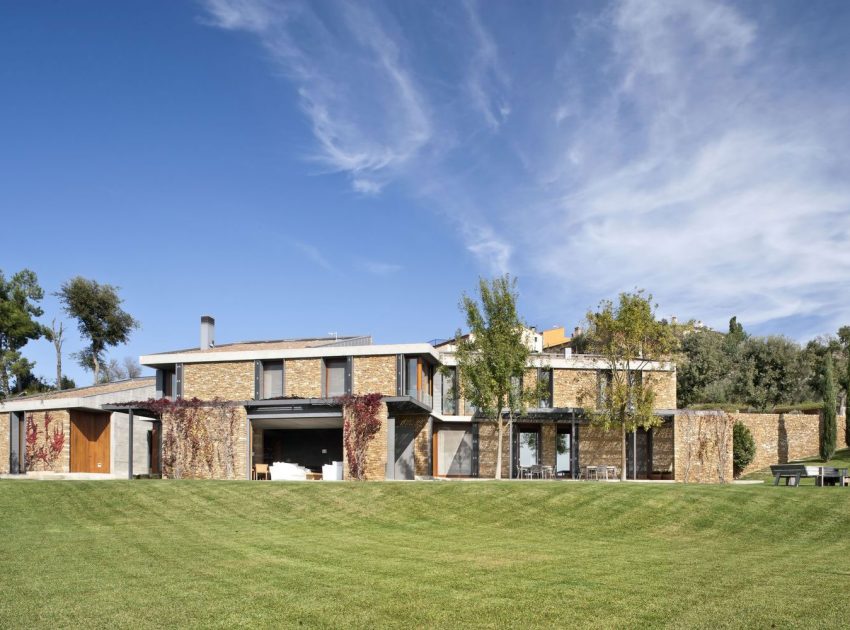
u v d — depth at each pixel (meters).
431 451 33.56
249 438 30.42
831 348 54.12
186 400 30.97
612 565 11.89
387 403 29.53
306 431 33.62
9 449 36.09
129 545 14.18
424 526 17.64
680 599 9.08
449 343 38.12
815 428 37.22
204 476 30.47
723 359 48.59
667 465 36.28
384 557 12.75
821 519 17.02
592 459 36.31
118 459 36.44
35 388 57.59
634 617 8.18
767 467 36.38
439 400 36.22
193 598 9.22
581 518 17.94
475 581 10.32
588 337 31.55
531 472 33.81
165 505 19.91
